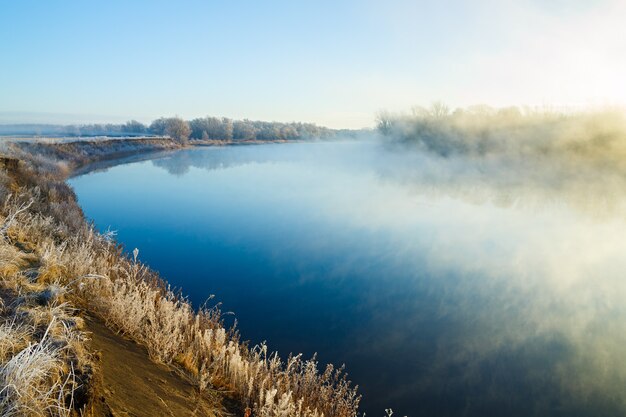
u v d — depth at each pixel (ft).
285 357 30.07
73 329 11.89
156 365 14.76
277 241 61.31
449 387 27.25
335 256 54.95
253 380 16.72
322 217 79.46
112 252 29.37
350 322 35.60
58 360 9.52
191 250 55.47
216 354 17.67
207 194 103.86
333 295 41.34
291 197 102.12
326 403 18.12
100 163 162.91
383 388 27.04
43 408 7.69
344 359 30.25
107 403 9.72
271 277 46.06
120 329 16.11
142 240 59.62
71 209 44.78
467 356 30.94
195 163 192.34
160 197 96.63
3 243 16.67
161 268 47.73
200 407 13.39
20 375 7.85
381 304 39.63
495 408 25.48
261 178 142.20
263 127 538.06
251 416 14.64
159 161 194.08
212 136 418.51
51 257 17.66
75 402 8.81
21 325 10.67
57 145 145.89
